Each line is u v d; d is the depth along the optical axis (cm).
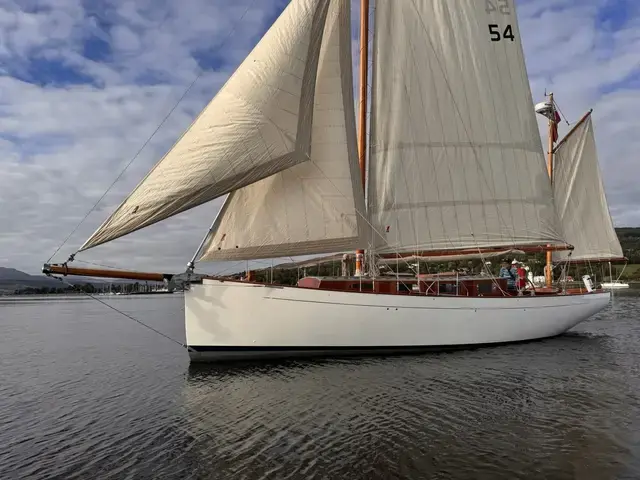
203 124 1295
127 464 692
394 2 1736
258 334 1313
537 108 2630
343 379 1156
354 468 659
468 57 1820
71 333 2575
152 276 1278
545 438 761
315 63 1394
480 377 1174
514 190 1862
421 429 808
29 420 917
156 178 1241
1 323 3372
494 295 1650
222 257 1367
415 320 1444
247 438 782
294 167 1408
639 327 2336
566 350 1573
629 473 633
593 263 2641
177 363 1497
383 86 1720
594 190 2525
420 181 1745
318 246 1423
